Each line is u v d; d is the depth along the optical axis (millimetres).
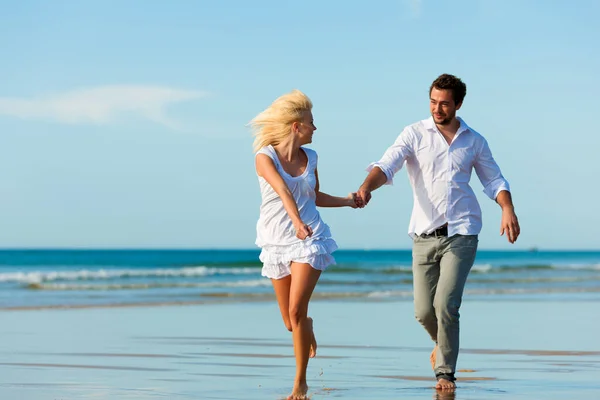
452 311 6977
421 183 7246
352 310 18688
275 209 6242
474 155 7281
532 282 36812
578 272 49719
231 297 24344
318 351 10406
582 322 15336
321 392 6680
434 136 7219
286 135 6258
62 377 7715
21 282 34000
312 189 6312
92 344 11188
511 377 7805
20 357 9523
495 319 15977
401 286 32469
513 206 7230
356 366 8820
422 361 9328
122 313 17672
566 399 6230
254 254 109812
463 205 7176
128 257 93438
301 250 6125
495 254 143375
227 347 10875
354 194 6902
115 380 7504
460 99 7168
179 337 12312
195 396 6430
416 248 7371
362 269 45094
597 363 9156
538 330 13617
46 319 15898
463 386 7102
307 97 6340
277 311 18438
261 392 6695
